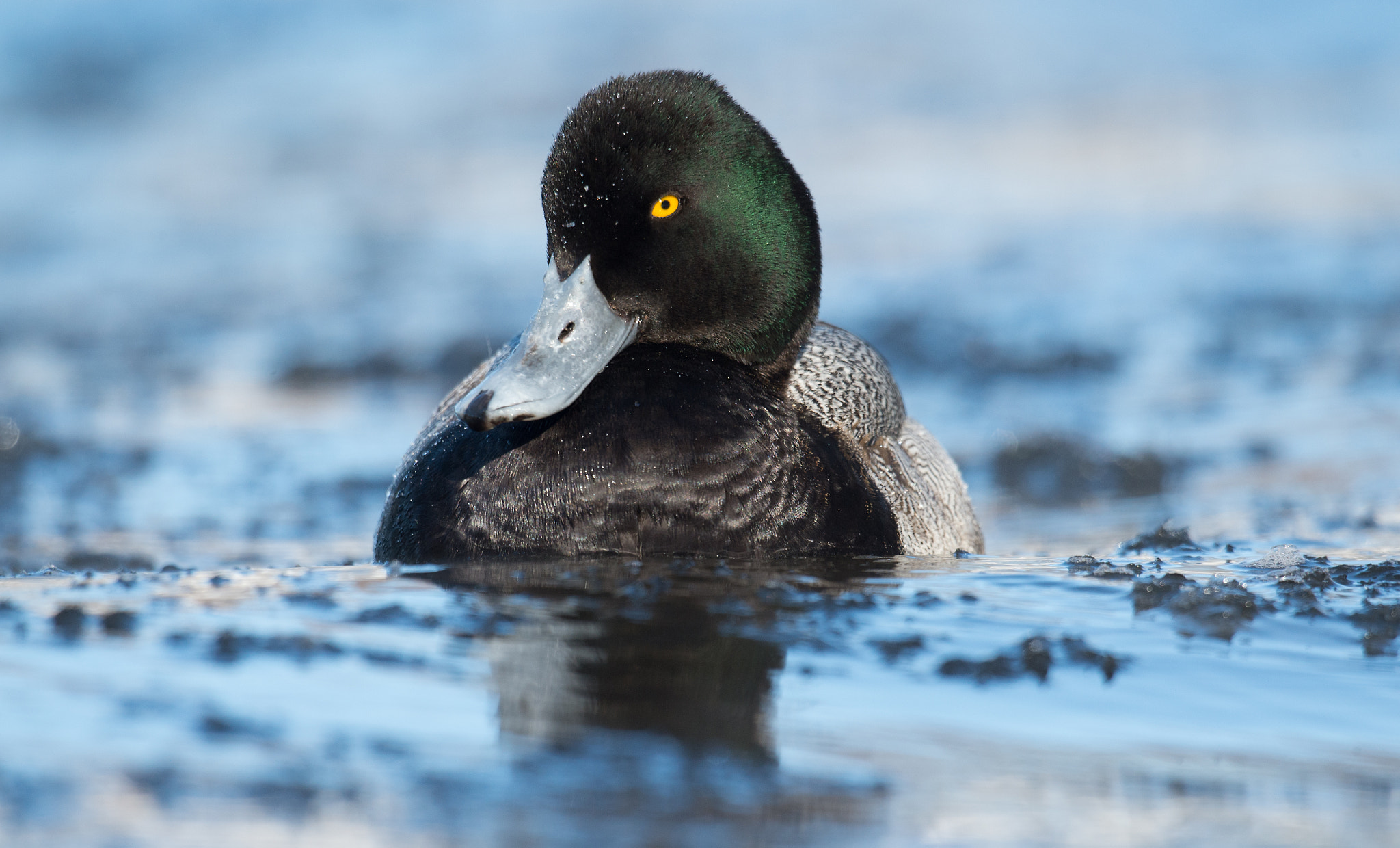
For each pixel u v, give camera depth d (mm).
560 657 5777
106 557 10180
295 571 7469
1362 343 18297
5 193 30281
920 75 38281
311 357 18219
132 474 13320
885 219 27000
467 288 22172
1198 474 13383
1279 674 5883
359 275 23328
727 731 5004
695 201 8094
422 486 7949
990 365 17828
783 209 8445
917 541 8625
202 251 25500
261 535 11211
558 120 34656
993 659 5836
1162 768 4848
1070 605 6867
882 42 40406
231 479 13180
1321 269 22969
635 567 7328
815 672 5711
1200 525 11203
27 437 14445
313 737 4801
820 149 32344
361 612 6402
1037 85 38094
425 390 17078
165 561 10094
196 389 17016
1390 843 4340
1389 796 4676
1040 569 7699
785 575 7266
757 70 38250
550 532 7566
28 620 6203
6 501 12297
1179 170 30969
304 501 12453
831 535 7883
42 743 4652
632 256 8070
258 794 4324
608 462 7582
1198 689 5664
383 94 36906
